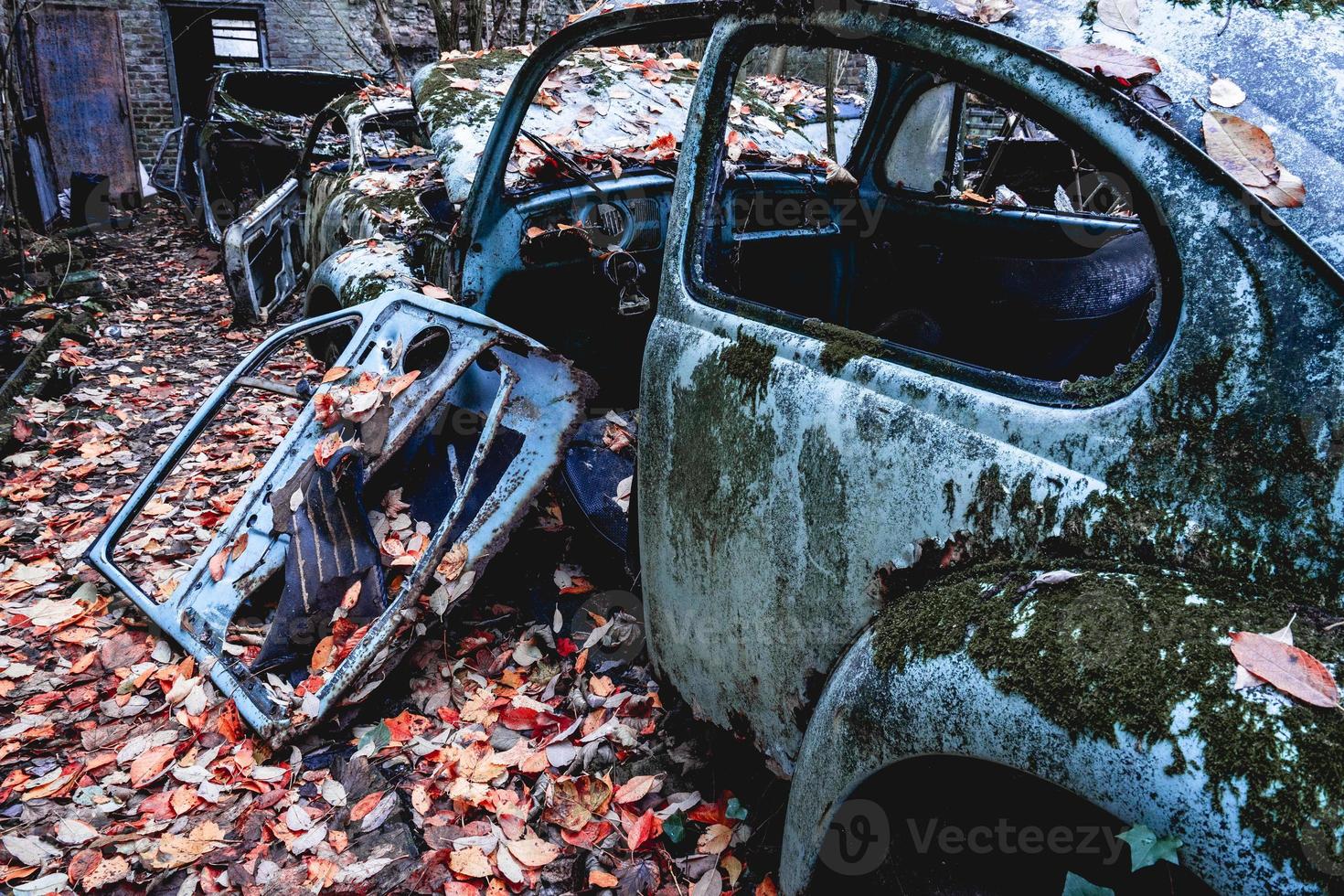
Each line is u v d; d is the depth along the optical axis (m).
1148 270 2.31
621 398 3.61
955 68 1.41
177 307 7.28
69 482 4.25
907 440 1.42
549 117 3.58
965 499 1.34
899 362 1.48
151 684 2.80
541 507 3.17
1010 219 2.92
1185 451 1.15
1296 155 1.18
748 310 1.80
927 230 3.15
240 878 2.09
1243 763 0.98
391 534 2.79
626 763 2.35
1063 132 1.30
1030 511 1.27
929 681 1.28
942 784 1.39
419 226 3.70
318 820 2.23
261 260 6.64
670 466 1.94
